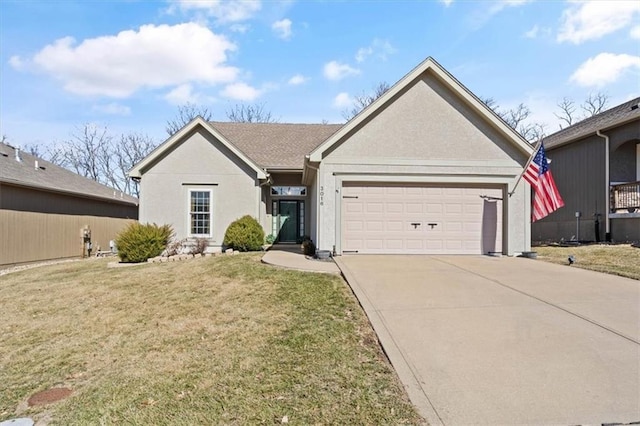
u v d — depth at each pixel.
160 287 8.09
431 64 10.79
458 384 3.57
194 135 15.04
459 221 11.08
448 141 11.02
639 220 13.15
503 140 11.13
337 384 3.65
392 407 3.23
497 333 4.75
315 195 12.26
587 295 6.34
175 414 3.30
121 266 11.70
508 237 11.00
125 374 4.22
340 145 10.87
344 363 4.09
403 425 2.98
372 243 10.93
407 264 9.11
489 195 11.16
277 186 17.27
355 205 10.92
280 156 17.19
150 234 12.73
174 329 5.55
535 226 19.16
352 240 10.91
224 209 15.03
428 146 10.98
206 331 5.36
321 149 10.72
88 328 5.93
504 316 5.34
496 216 11.16
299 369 4.00
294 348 4.54
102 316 6.47
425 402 3.29
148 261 12.34
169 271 9.76
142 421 3.23
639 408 3.16
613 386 3.50
